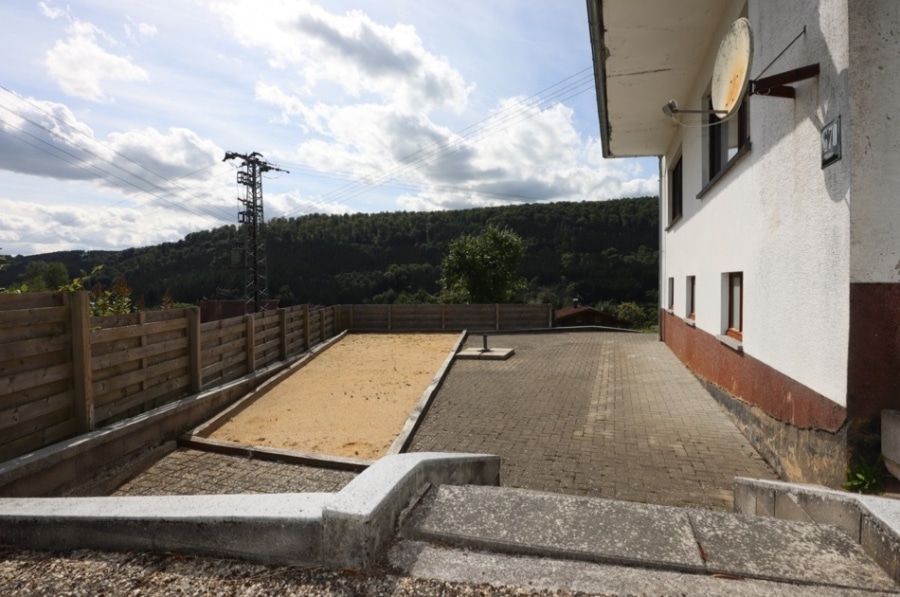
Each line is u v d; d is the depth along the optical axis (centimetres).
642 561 178
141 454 516
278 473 491
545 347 1431
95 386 490
